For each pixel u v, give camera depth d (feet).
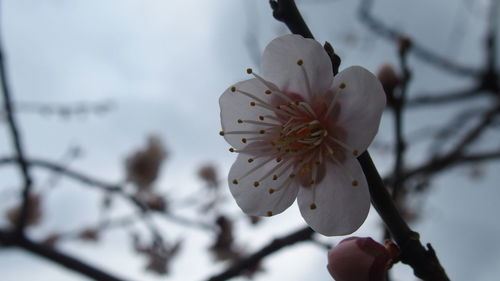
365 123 0.29
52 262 0.51
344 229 0.29
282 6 0.30
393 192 0.37
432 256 0.28
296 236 0.40
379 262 0.27
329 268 0.28
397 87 0.39
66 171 0.57
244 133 0.31
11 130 0.49
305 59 0.30
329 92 0.30
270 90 0.31
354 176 0.29
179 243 0.66
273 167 0.32
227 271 0.40
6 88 0.49
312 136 0.31
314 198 0.30
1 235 0.51
